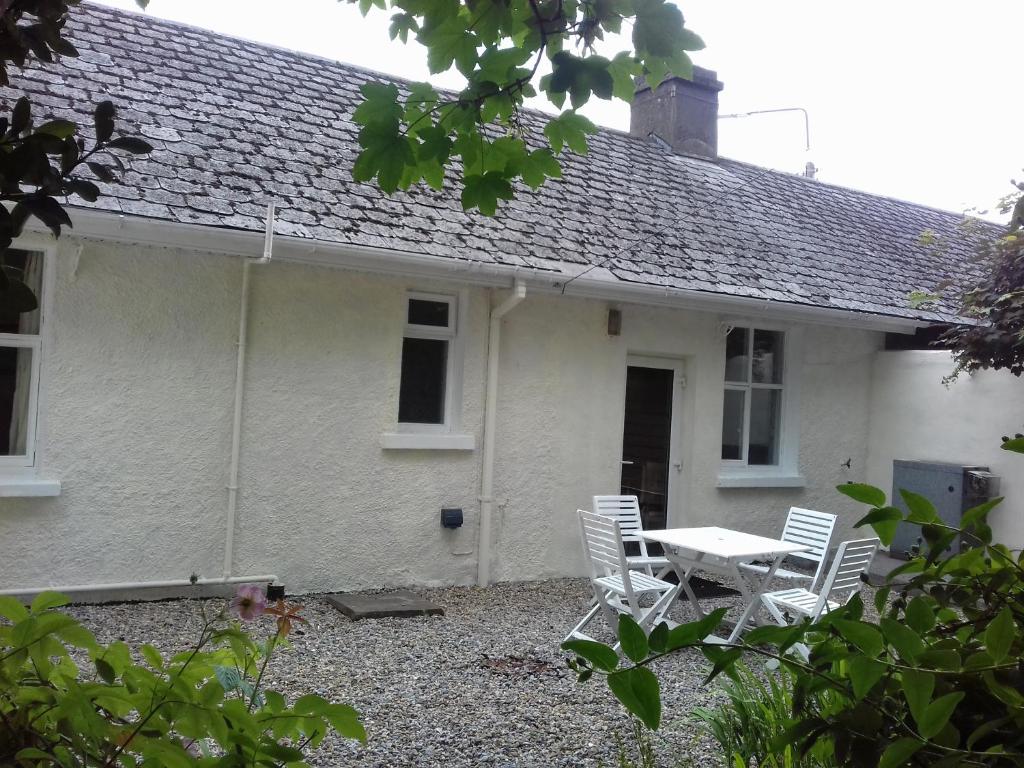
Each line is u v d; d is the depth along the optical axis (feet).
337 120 32.99
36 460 24.75
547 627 26.35
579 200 36.63
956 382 38.47
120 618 24.00
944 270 46.01
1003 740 7.68
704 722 18.52
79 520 25.09
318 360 28.53
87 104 27.30
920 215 53.01
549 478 33.09
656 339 35.42
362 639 24.00
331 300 28.73
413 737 17.33
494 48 10.03
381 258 27.66
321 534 28.60
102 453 25.39
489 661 22.56
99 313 25.32
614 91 10.23
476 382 31.40
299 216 27.37
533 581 32.73
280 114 31.76
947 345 40.34
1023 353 32.04
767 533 38.63
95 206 23.85
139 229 24.54
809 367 40.04
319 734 8.30
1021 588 8.31
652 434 36.27
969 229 34.32
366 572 29.43
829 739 8.61
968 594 8.44
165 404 26.21
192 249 26.03
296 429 28.19
